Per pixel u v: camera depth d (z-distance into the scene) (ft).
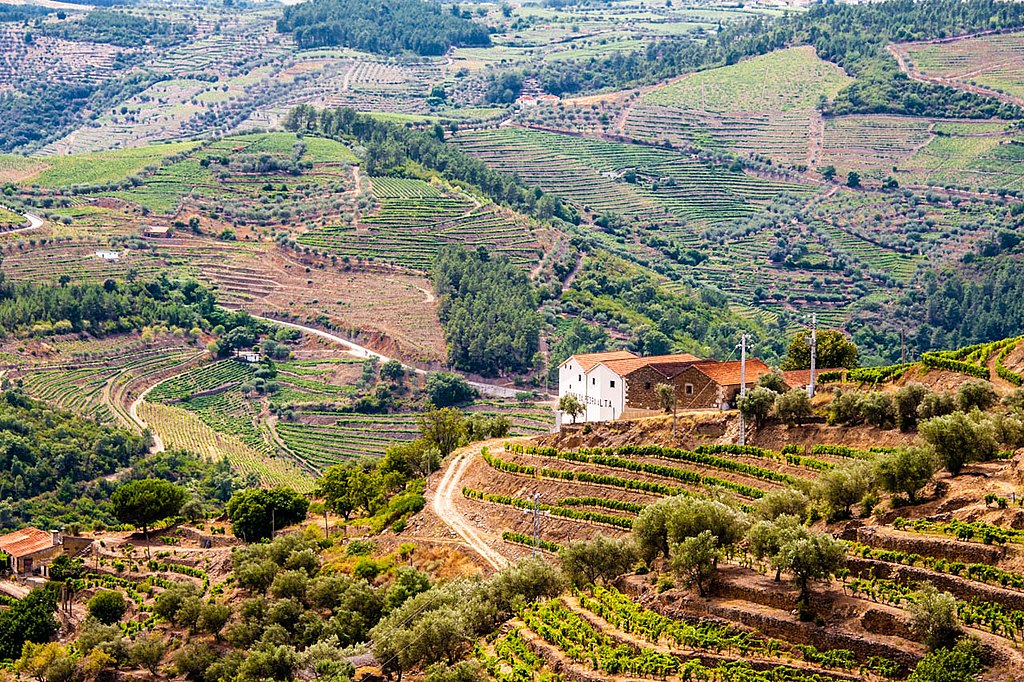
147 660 605.31
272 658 557.33
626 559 520.01
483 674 482.28
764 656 428.15
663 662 435.94
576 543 527.81
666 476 625.41
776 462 602.03
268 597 635.66
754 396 631.15
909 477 495.82
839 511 505.25
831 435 608.60
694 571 468.34
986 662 390.21
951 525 458.91
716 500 541.34
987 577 423.23
